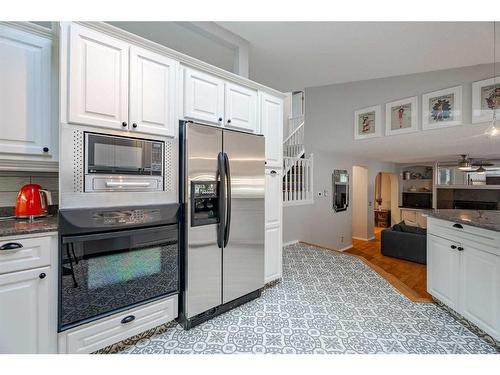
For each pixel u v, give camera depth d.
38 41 1.64
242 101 2.39
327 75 3.56
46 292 1.41
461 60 2.95
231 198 2.21
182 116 1.97
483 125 3.10
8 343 1.32
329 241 5.95
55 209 2.03
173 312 1.93
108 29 1.59
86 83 1.52
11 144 1.57
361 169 7.43
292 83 3.91
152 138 1.81
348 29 2.38
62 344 1.46
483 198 7.22
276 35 2.54
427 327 2.02
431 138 3.97
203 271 2.04
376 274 3.18
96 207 1.56
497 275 1.74
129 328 1.71
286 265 3.52
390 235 5.36
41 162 1.69
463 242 2.05
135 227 1.72
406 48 2.72
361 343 1.81
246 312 2.24
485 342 1.83
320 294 2.60
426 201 8.34
